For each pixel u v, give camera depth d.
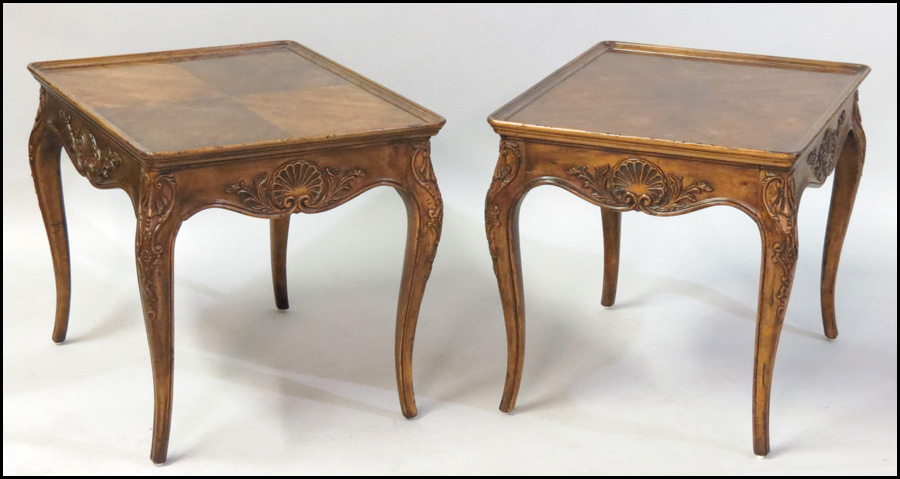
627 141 2.16
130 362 2.74
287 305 3.04
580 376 2.71
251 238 3.43
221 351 2.81
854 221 3.42
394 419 2.52
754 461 2.37
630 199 2.23
